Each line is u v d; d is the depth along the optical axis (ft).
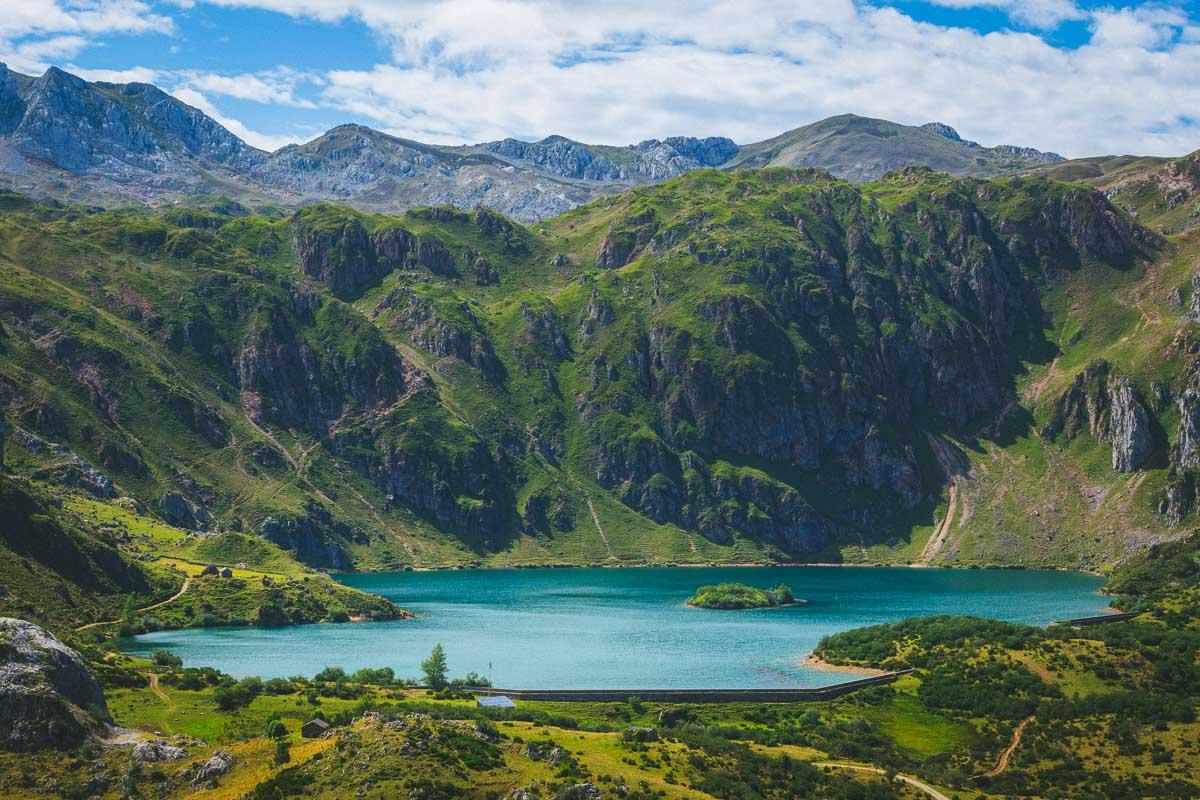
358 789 650.43
